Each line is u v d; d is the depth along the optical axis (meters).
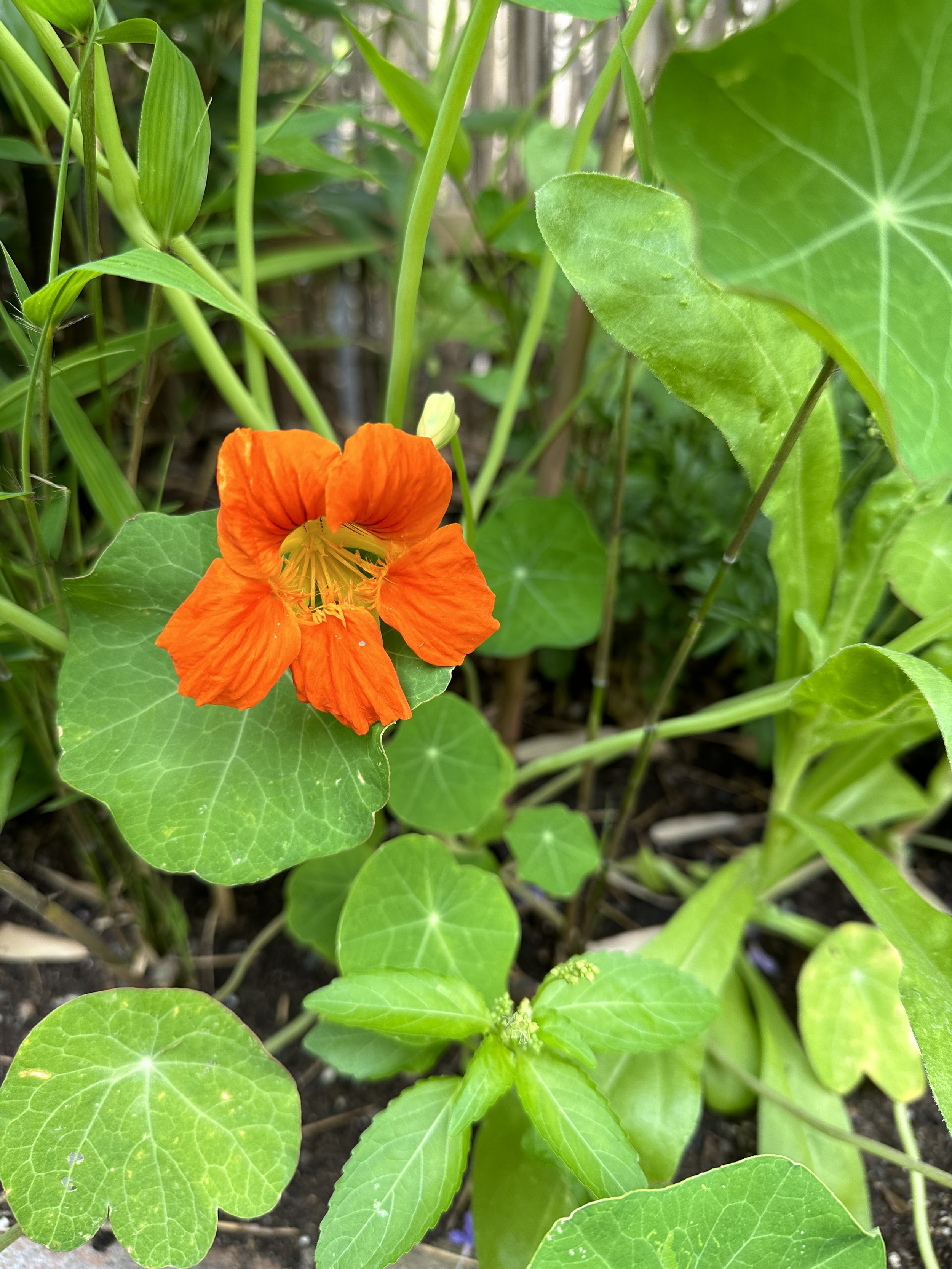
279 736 0.18
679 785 0.31
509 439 0.32
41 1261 0.19
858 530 0.20
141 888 0.23
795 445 0.19
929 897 0.27
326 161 0.22
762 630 0.26
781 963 0.26
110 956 0.22
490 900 0.21
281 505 0.15
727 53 0.12
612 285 0.16
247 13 0.18
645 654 0.31
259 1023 0.23
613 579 0.22
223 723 0.18
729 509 0.27
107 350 0.20
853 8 0.12
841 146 0.13
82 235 0.26
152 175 0.17
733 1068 0.21
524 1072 0.17
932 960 0.18
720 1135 0.22
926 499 0.19
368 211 0.33
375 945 0.20
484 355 0.42
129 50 0.19
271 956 0.25
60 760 0.17
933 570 0.21
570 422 0.27
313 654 0.16
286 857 0.17
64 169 0.15
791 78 0.12
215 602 0.15
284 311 0.33
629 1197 0.15
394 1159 0.16
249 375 0.22
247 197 0.20
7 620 0.17
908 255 0.13
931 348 0.13
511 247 0.25
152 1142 0.17
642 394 0.29
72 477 0.23
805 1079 0.22
